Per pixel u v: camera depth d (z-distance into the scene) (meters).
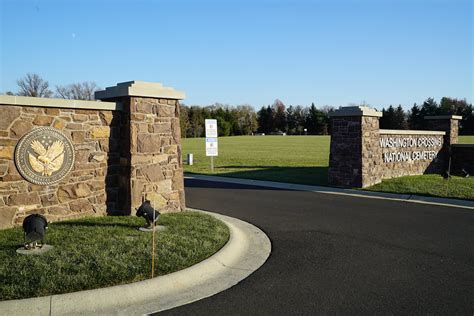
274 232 8.40
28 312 4.47
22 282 4.95
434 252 7.02
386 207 11.12
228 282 5.60
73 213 8.41
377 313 4.65
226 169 21.88
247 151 40.69
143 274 5.44
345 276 5.84
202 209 10.84
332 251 7.07
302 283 5.57
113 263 5.67
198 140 68.38
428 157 19.19
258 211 10.58
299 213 10.33
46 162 7.94
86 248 6.25
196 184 16.00
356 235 8.16
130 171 8.82
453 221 9.40
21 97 7.51
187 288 5.36
